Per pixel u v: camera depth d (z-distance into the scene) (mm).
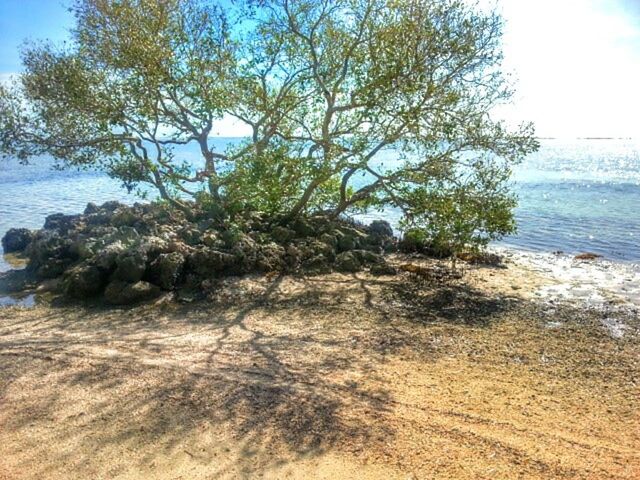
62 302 11570
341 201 16438
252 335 9320
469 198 13773
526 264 15492
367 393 7012
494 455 5668
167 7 14398
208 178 16219
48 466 5383
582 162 68625
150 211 17562
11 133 14688
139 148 16234
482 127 14070
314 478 5219
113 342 8820
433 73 13461
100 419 6234
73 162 15320
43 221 23562
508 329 9734
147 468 5359
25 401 6648
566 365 8133
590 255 16578
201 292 11883
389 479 5219
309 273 13344
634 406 6828
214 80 15047
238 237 14133
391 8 13438
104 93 14352
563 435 6109
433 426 6211
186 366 7734
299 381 7301
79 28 14484
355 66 14094
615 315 10617
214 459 5508
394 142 14555
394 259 15398
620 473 5414
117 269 11828
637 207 26844
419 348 8742
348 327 9781
